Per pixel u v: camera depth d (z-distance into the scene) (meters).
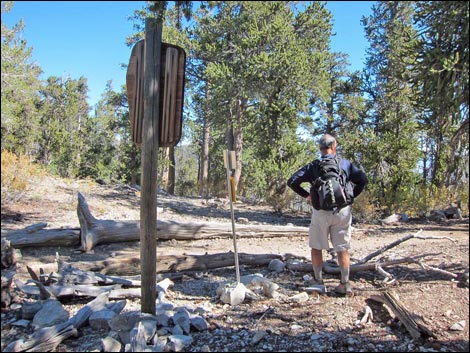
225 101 18.47
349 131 20.75
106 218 11.38
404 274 5.93
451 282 5.39
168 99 4.03
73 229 8.23
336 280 5.78
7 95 18.22
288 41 16.67
